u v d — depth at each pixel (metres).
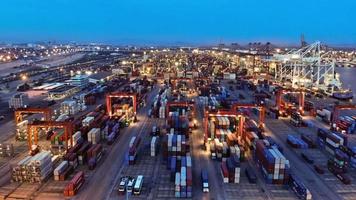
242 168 75.06
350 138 98.75
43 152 70.62
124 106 119.62
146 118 122.38
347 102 162.00
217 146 80.69
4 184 64.50
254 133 91.25
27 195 59.91
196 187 64.44
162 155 82.44
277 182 66.44
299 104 140.50
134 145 80.50
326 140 88.38
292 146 90.62
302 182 67.25
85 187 63.69
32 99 156.25
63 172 67.44
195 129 107.38
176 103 115.75
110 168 73.69
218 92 171.25
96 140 90.12
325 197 61.06
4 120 115.56
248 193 62.22
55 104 146.25
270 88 188.50
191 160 78.44
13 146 87.50
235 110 97.06
